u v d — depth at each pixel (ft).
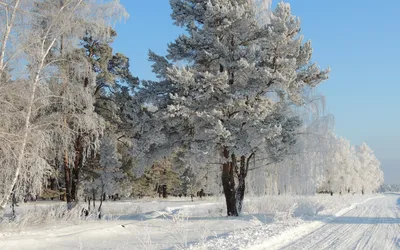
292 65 67.10
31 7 53.62
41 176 51.08
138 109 69.62
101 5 61.57
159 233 49.19
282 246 38.65
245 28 66.85
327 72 74.74
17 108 50.06
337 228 57.88
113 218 67.51
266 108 66.85
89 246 38.73
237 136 65.62
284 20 67.77
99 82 74.79
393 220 74.90
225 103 64.34
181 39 69.56
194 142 67.92
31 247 37.06
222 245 35.04
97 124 64.34
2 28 50.42
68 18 56.29
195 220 62.54
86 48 73.31
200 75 66.23
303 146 81.25
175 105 63.00
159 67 70.38
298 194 90.58
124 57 79.46
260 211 82.74
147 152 72.54
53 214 56.49
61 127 59.47
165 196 208.13
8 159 48.37
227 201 72.59
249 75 65.72
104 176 107.65
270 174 88.02
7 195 48.70
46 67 55.26
